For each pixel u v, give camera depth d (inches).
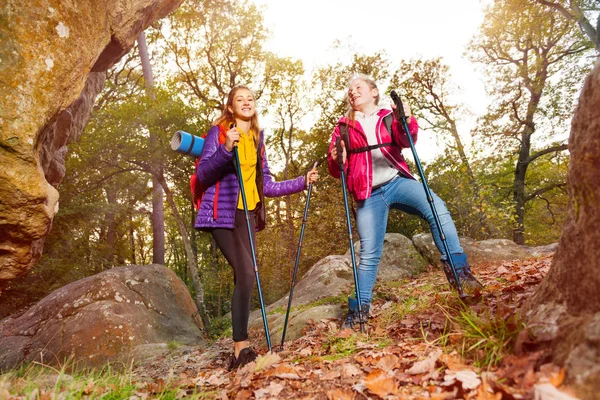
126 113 582.2
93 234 686.5
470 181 418.9
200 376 113.8
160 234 729.6
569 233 65.3
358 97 134.8
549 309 67.2
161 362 194.7
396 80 734.5
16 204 135.2
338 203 571.2
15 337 282.8
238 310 115.1
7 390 85.4
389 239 283.4
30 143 134.9
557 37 662.5
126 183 711.7
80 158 588.1
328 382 81.2
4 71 132.7
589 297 58.2
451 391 62.7
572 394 46.6
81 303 289.7
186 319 319.6
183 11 682.2
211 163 115.6
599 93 58.3
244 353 111.0
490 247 246.8
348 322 127.6
